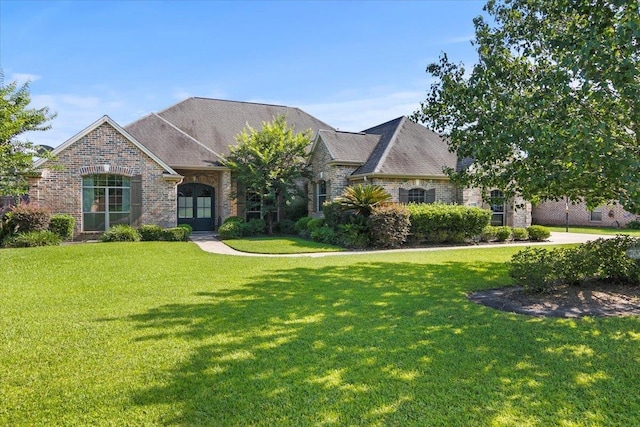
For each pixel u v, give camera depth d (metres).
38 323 5.56
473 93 7.74
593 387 3.67
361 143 21.11
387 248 15.45
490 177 8.31
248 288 7.85
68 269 9.87
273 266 10.54
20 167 15.12
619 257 7.58
